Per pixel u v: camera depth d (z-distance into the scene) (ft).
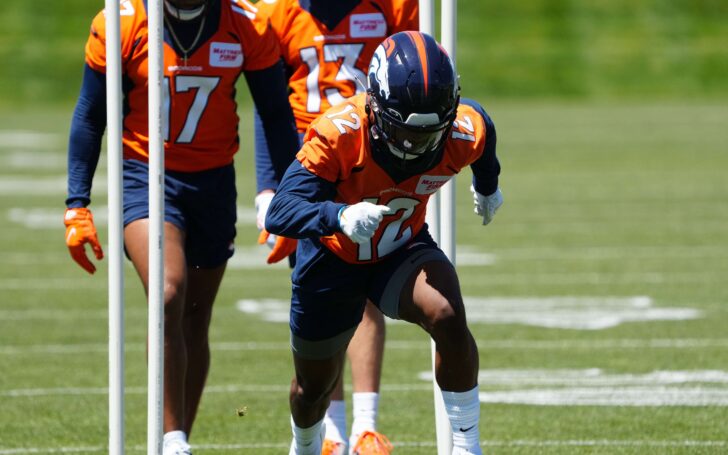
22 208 181.47
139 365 92.63
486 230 160.56
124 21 61.26
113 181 48.55
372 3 70.90
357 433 64.39
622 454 67.15
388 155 50.42
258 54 63.26
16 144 277.03
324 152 49.80
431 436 72.64
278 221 49.65
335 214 47.34
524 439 70.79
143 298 120.37
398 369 91.35
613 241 150.10
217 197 64.13
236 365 92.12
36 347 98.22
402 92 47.85
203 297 65.92
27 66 405.59
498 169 56.39
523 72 420.77
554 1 457.68
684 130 298.35
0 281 128.57
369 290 54.03
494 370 89.30
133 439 71.67
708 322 105.09
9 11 434.30
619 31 447.83
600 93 411.13
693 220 165.58
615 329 102.78
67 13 435.94
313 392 57.00
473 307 112.78
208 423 75.92
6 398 81.66
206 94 62.59
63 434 72.74
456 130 52.26
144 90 61.67
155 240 48.60
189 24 61.72
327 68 70.90
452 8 56.29
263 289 124.06
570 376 87.20
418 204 52.90
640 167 226.79
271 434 73.36
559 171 223.51
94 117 61.67
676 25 451.12
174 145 62.80
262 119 65.00
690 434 71.46
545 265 134.51
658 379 85.97
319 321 54.60
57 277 130.93
